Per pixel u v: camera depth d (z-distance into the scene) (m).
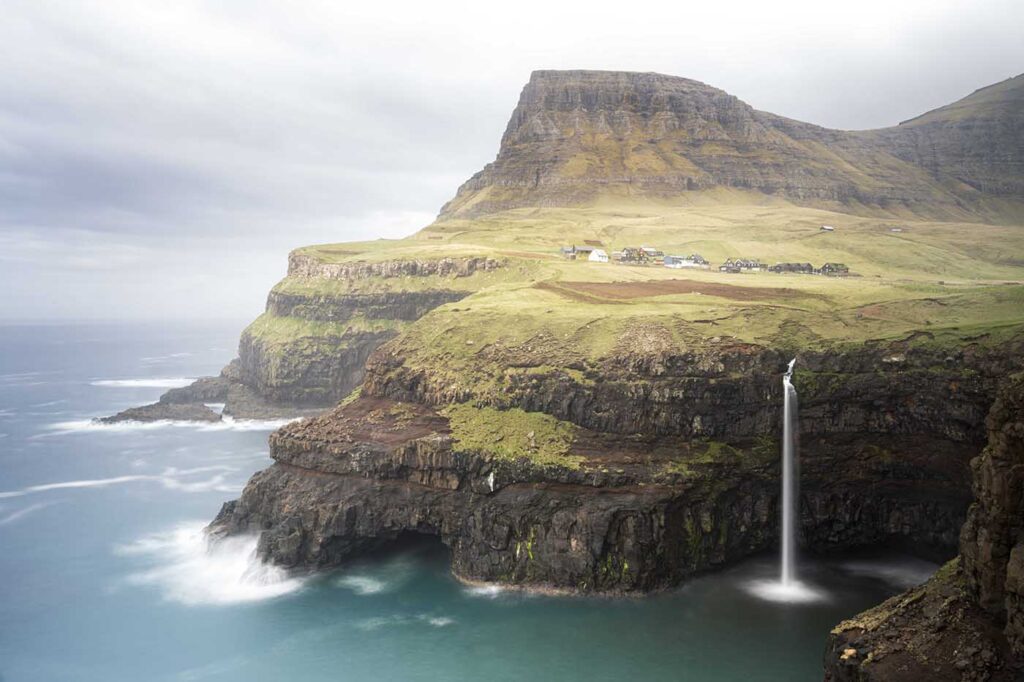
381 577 112.12
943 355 103.62
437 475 113.06
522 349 128.25
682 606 99.56
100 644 95.56
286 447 125.69
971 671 58.53
